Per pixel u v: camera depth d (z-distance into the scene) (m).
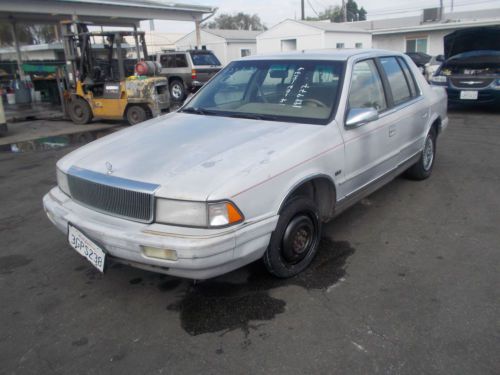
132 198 2.80
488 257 3.68
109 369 2.51
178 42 35.41
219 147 3.14
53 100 17.14
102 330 2.87
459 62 11.27
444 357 2.52
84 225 2.91
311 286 3.29
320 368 2.46
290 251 3.29
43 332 2.87
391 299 3.10
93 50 12.27
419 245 3.93
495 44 11.45
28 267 3.74
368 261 3.66
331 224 4.43
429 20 34.75
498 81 10.59
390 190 5.40
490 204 4.87
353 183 3.85
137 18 18.70
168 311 3.05
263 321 2.90
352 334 2.74
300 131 3.39
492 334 2.70
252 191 2.80
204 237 2.60
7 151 8.63
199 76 18.05
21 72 19.55
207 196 2.62
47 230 4.52
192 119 3.88
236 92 4.22
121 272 3.61
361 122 3.60
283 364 2.50
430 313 2.93
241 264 2.90
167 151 3.14
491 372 2.40
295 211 3.20
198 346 2.68
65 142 9.63
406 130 4.71
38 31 34.44
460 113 11.31
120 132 3.84
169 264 2.64
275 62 4.27
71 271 3.66
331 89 3.79
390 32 32.66
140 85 11.41
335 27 30.55
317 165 3.31
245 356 2.58
